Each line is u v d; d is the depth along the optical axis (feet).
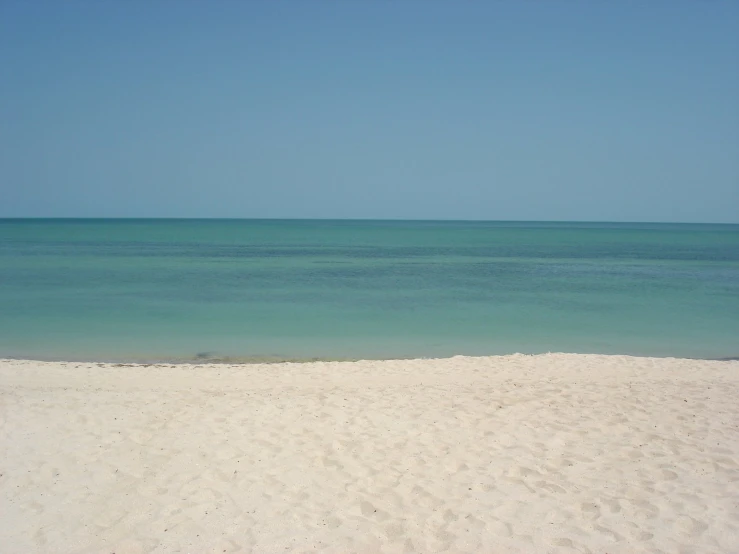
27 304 78.54
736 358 52.60
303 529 19.36
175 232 381.81
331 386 37.52
